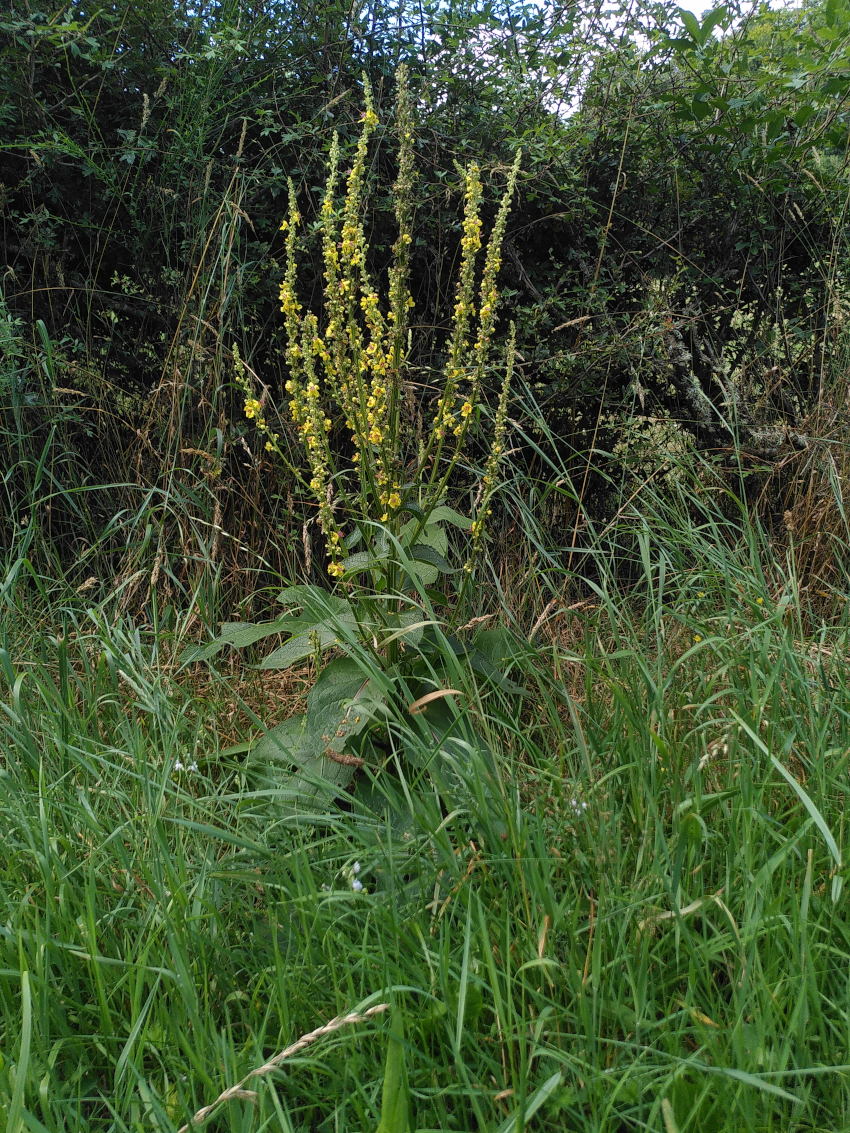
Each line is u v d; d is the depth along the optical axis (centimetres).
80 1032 151
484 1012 149
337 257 219
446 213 370
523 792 206
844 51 366
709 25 355
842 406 350
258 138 367
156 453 332
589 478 402
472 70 377
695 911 154
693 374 418
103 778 212
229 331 343
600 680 238
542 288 387
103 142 359
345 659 224
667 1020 135
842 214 375
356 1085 131
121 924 170
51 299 367
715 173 396
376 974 149
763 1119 128
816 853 175
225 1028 142
